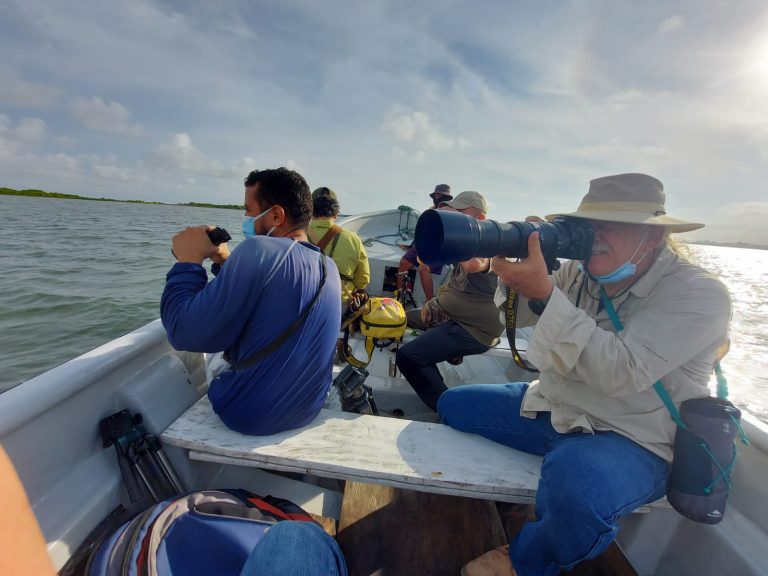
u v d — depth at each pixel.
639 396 1.15
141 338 1.54
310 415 1.50
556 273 1.56
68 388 1.18
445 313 2.40
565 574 1.29
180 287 1.31
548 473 1.13
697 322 1.04
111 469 1.34
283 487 1.67
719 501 1.07
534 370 1.40
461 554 1.34
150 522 1.08
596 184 1.19
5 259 12.34
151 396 1.45
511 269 1.03
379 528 1.42
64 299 8.32
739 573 1.12
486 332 2.23
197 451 1.38
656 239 1.12
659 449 1.15
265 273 1.22
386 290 4.23
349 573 1.27
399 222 5.67
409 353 2.21
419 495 1.55
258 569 0.87
